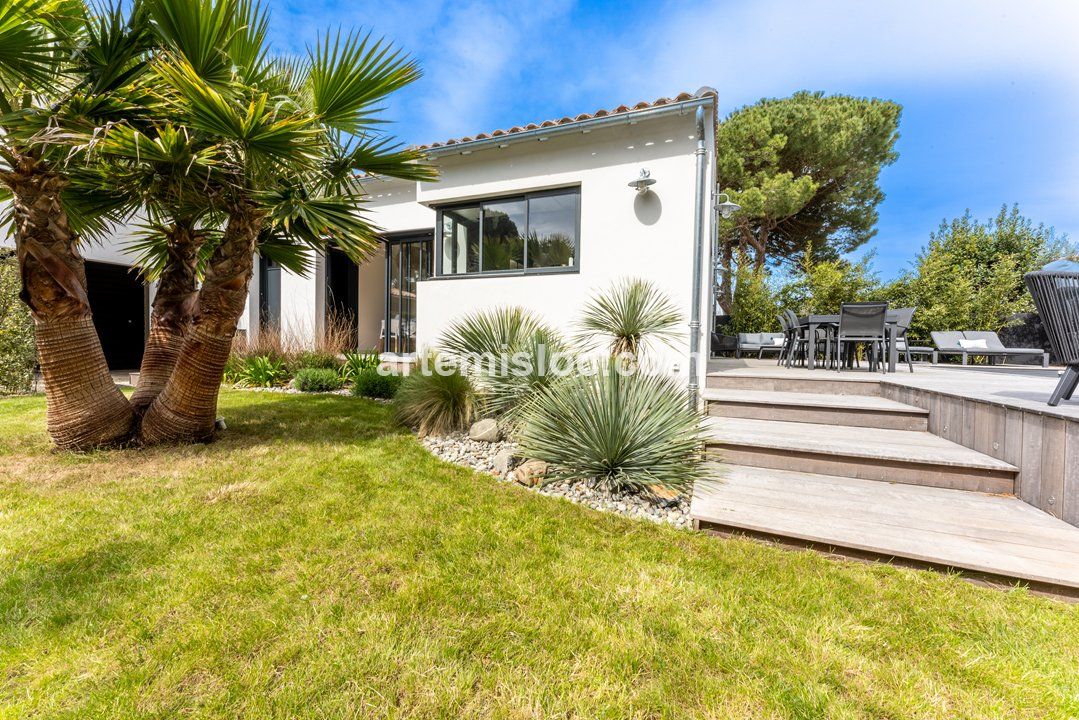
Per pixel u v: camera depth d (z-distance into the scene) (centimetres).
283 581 187
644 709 130
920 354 1173
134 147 287
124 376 1031
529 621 166
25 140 274
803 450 317
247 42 349
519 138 586
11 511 249
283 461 347
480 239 680
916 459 290
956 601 180
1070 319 257
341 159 380
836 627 164
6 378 677
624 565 206
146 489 285
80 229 396
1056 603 178
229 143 313
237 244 371
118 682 135
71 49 301
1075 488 228
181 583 184
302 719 125
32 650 146
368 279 1155
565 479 315
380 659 146
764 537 230
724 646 155
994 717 129
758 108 1395
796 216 1456
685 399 369
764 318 1248
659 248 561
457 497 283
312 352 819
